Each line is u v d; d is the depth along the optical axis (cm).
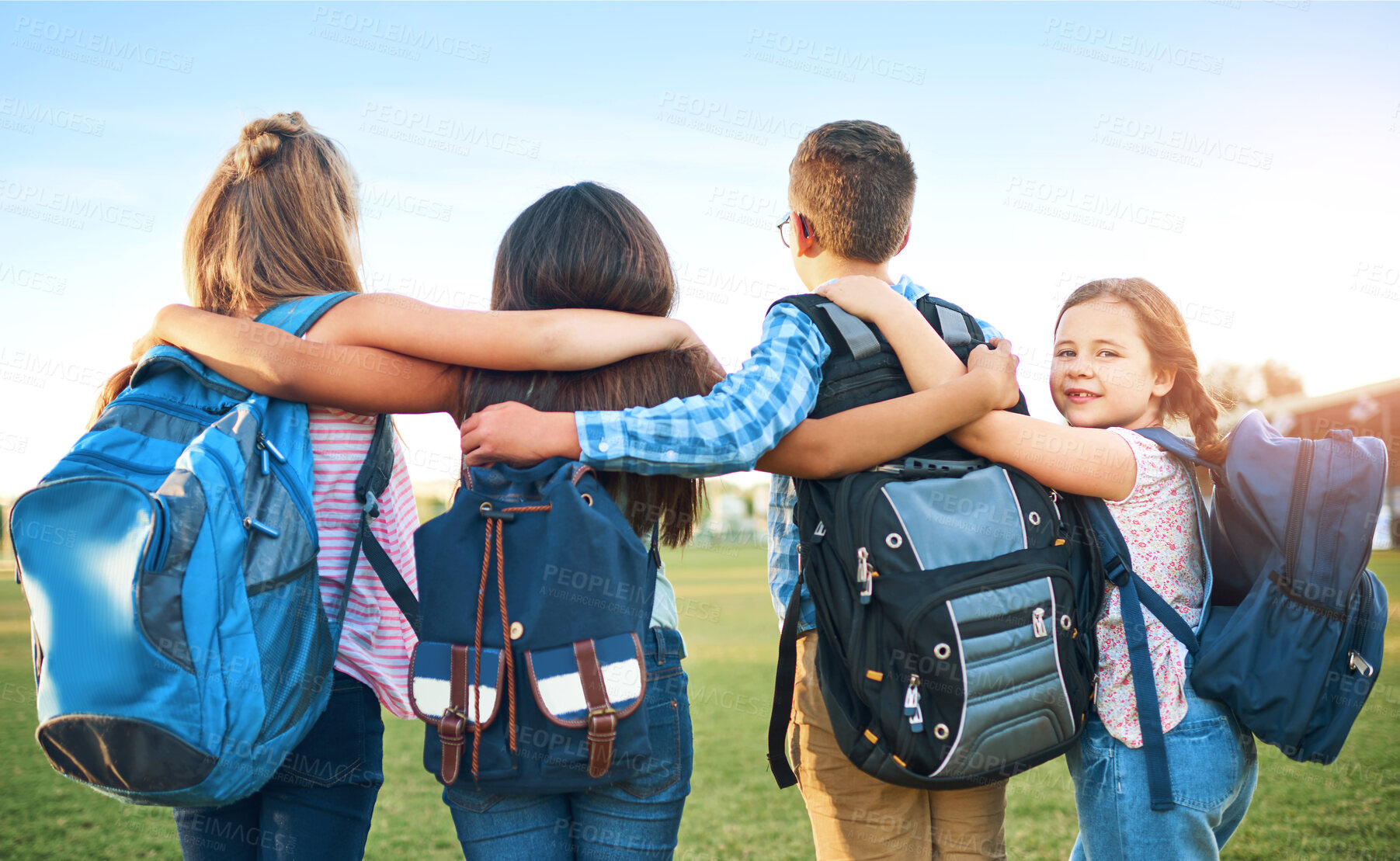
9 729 583
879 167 195
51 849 363
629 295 173
